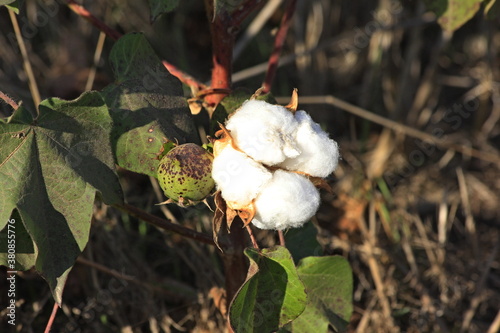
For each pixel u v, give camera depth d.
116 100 0.62
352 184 1.04
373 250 0.94
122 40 0.63
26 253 0.63
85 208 0.59
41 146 0.59
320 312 0.70
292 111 0.58
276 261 0.59
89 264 0.80
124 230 0.91
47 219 0.58
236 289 0.72
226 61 0.69
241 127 0.55
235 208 0.55
